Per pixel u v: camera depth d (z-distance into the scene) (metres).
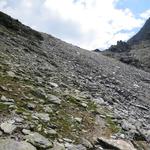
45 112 14.21
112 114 18.20
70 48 60.56
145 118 22.02
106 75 38.88
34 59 27.55
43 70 23.81
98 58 65.12
